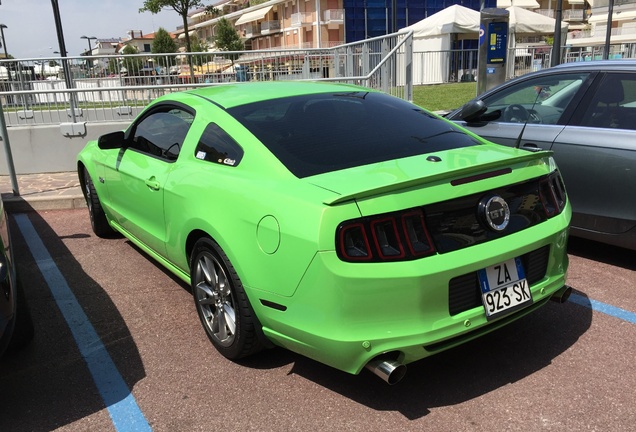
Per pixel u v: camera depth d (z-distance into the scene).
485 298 2.60
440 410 2.70
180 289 4.30
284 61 11.27
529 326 3.51
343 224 2.38
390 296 2.39
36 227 6.09
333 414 2.70
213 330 3.28
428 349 2.51
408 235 2.43
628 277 4.23
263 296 2.72
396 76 9.71
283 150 2.97
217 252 3.02
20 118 8.53
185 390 2.94
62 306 4.05
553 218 2.93
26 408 2.84
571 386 2.85
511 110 5.08
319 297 2.44
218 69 10.77
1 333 2.54
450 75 26.44
